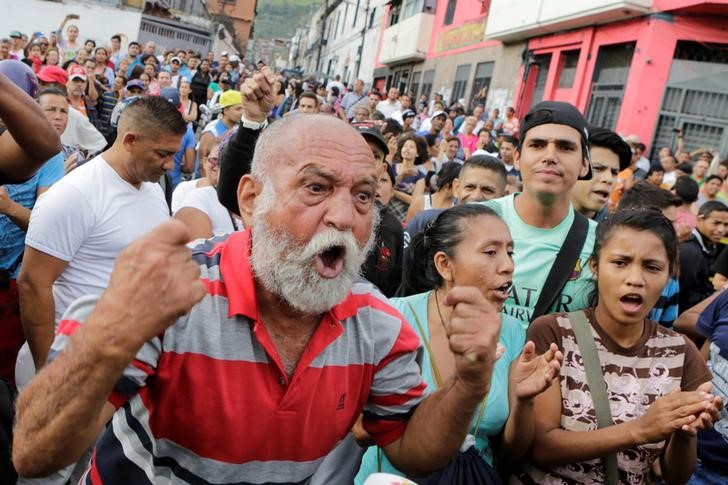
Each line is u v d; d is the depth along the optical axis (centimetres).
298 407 148
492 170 405
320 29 7081
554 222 288
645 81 1321
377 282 378
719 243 538
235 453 146
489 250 233
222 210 338
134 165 309
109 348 110
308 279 142
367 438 206
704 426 195
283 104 1488
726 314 291
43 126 208
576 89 1584
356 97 1811
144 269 111
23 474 121
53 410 112
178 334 140
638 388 228
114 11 2344
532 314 281
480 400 151
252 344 146
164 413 144
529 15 1745
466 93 2309
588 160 299
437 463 161
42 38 1519
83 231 297
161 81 1266
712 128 1259
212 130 672
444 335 241
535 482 230
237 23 5409
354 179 143
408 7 3142
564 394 229
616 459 221
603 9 1386
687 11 1261
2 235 353
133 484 147
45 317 294
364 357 161
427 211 410
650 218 230
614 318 231
